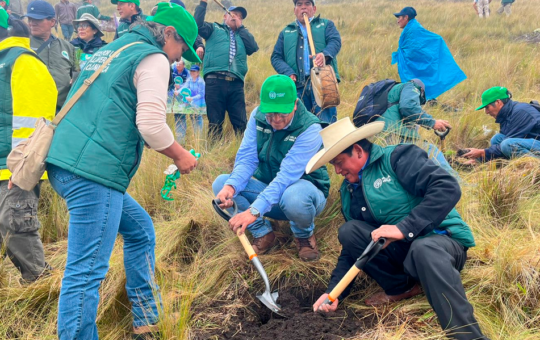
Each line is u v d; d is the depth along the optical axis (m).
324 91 4.50
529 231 3.32
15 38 2.91
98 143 2.18
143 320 2.64
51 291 2.93
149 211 4.12
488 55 9.15
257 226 3.39
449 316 2.28
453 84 6.39
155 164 4.39
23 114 2.76
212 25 5.32
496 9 16.81
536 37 11.52
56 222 3.85
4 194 2.90
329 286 2.78
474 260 3.06
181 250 3.58
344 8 19.28
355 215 2.86
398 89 4.25
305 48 5.09
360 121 4.33
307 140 3.15
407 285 2.76
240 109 5.60
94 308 2.25
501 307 2.68
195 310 2.91
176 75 5.34
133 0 4.95
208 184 4.38
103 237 2.24
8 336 2.76
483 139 5.48
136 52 2.26
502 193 3.67
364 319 2.75
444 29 12.25
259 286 3.12
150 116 2.18
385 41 10.80
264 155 3.27
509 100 4.89
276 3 23.06
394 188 2.62
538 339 2.42
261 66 8.64
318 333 2.60
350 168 2.70
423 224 2.42
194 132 5.26
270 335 2.65
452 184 2.46
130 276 2.64
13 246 2.95
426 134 5.14
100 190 2.21
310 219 3.17
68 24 10.88
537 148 4.48
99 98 2.22
